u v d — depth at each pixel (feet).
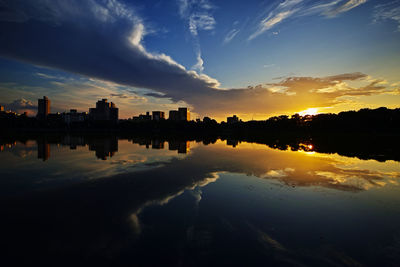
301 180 56.59
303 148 139.95
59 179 54.34
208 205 39.09
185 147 139.85
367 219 34.50
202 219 33.47
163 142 180.45
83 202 39.42
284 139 243.40
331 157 97.96
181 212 35.81
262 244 27.02
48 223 31.22
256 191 47.16
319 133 367.45
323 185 52.21
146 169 67.41
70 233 28.60
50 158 86.12
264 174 62.75
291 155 103.65
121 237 27.89
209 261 23.54
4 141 163.63
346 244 27.40
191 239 27.78
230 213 35.81
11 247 25.23
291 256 24.71
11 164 73.10
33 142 156.87
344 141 207.62
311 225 32.27
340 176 61.52
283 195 44.86
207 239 27.91
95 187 48.29
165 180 54.95
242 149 131.44
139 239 27.53
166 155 99.50
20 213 34.45
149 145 149.38
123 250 25.14
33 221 31.78
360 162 85.20
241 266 22.89
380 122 335.26
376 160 90.74
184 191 46.60
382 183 54.70
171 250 25.34
